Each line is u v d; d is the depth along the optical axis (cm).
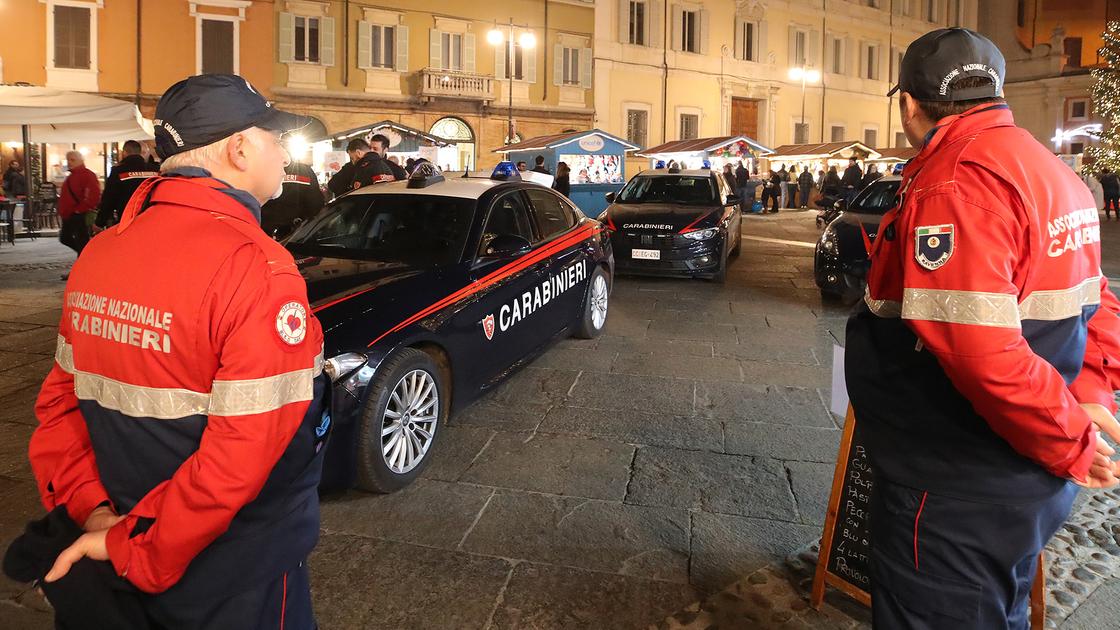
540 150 2242
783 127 3884
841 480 250
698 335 659
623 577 281
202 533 125
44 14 2436
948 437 148
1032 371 131
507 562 290
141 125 1227
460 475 368
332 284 384
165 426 132
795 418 451
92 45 2480
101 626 133
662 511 332
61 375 151
